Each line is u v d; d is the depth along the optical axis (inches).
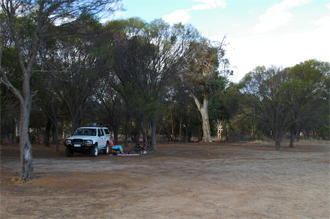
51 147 1240.8
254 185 349.4
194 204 252.5
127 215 216.4
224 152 906.7
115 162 583.5
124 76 834.2
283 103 1044.5
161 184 343.0
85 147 701.9
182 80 1141.1
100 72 754.2
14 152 880.3
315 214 228.5
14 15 398.9
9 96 654.5
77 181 348.5
